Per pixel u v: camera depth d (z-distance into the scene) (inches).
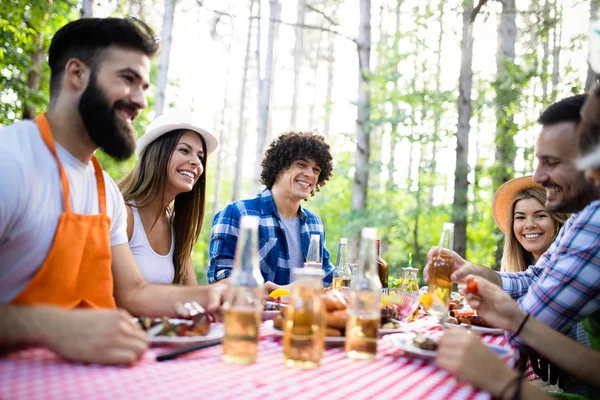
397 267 449.4
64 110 64.6
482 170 377.1
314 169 135.3
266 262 129.6
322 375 47.2
